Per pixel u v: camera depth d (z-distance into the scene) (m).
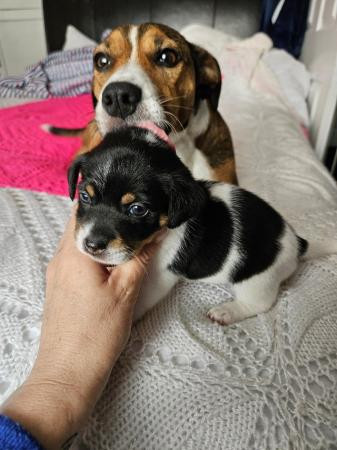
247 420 0.15
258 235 0.20
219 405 0.15
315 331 0.19
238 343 0.18
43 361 0.15
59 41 0.75
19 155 0.37
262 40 0.60
